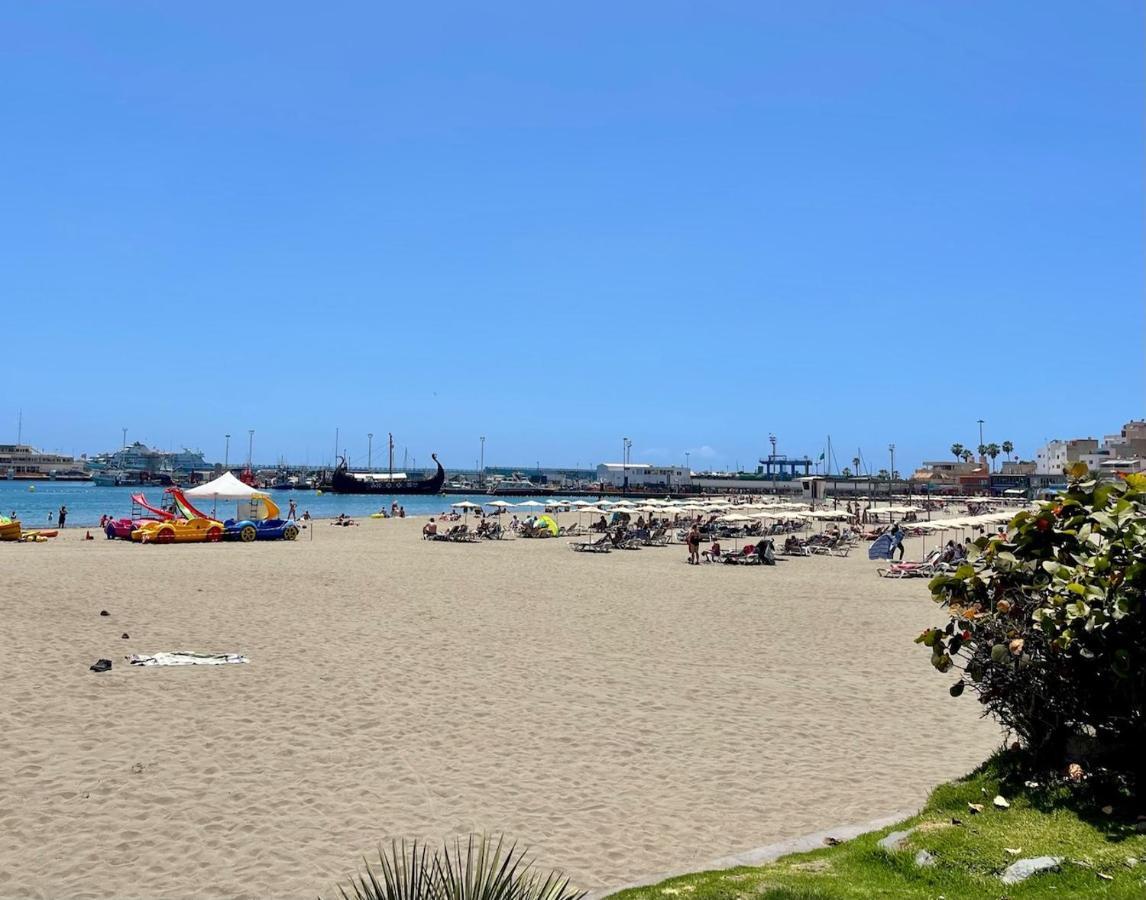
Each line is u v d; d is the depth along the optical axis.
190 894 5.58
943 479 167.50
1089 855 4.99
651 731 9.61
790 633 16.36
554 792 7.64
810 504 88.75
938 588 6.37
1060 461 146.62
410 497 154.00
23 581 20.98
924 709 10.75
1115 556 5.57
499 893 4.03
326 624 16.03
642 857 6.28
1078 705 5.74
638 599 21.09
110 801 7.14
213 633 14.75
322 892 5.62
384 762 8.31
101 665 11.62
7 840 6.34
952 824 5.73
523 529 49.00
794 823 7.00
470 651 13.84
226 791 7.44
